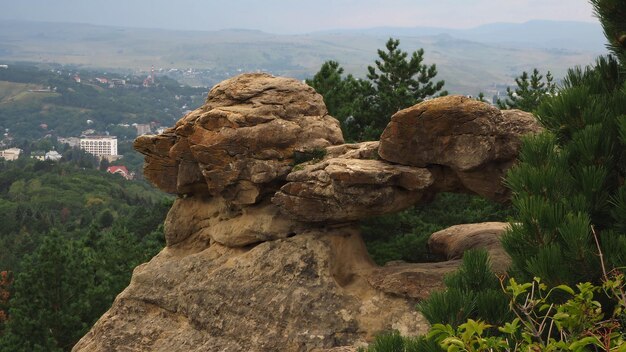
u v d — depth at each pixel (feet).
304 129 53.01
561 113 32.89
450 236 58.70
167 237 58.95
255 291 50.21
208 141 52.54
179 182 56.70
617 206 29.37
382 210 48.37
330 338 46.44
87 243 129.70
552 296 28.12
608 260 27.61
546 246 28.17
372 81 97.50
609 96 33.71
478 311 28.68
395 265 52.11
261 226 52.75
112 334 55.16
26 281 94.73
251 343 48.32
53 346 87.66
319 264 49.83
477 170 45.65
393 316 46.60
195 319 51.93
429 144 46.16
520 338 27.50
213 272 53.26
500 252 48.70
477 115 44.65
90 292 95.66
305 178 49.49
